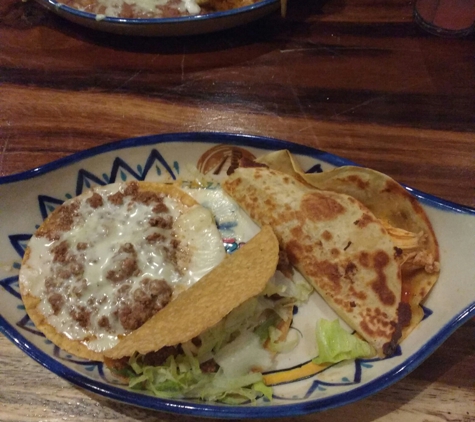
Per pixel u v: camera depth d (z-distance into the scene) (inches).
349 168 11.0
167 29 15.1
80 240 11.7
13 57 15.7
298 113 14.3
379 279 10.4
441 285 10.4
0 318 10.0
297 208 11.5
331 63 15.4
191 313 9.5
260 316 10.8
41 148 13.6
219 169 12.8
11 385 10.2
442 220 10.7
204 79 15.1
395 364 9.4
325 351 10.1
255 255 10.4
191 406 8.8
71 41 16.1
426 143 13.5
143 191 12.5
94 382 9.1
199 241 11.8
